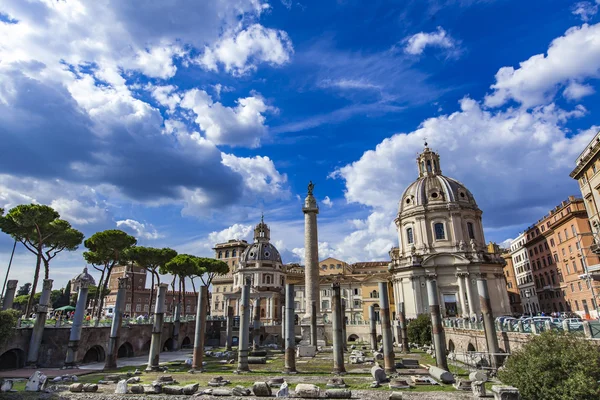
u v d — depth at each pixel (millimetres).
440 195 73438
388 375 26594
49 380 26234
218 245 133750
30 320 37969
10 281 38156
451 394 18359
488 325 27547
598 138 42250
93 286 111375
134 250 71625
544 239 77438
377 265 112188
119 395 19375
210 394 19656
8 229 48031
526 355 17188
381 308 29156
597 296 56625
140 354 46000
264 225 119625
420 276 68000
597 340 17562
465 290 65188
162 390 20359
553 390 15227
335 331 28953
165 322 52719
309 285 51250
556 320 23875
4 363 34375
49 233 51750
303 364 34781
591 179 45719
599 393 14453
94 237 61125
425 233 71438
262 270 106562
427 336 49500
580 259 62812
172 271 75812
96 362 39188
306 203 54062
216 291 124562
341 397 18781
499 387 15273
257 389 19656
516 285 95875
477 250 67562
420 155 84938
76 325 35344
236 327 67438
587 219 63219
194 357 31031
